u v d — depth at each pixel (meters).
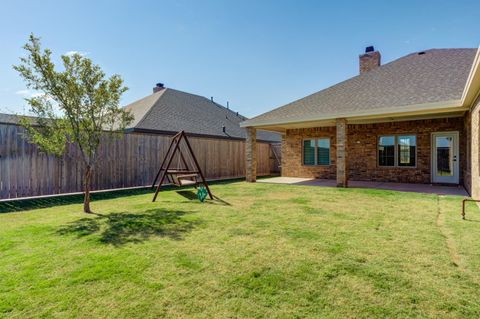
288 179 13.79
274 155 18.27
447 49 12.85
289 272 3.00
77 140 6.00
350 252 3.56
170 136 11.88
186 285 2.73
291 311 2.30
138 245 3.84
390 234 4.31
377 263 3.22
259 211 6.04
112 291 2.62
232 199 7.67
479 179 6.32
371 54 14.53
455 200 7.25
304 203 6.98
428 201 7.15
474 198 7.08
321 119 10.43
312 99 12.77
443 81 9.72
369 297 2.51
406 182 11.67
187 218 5.39
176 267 3.13
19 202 7.27
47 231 4.53
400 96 9.71
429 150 11.13
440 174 10.95
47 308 2.35
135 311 2.31
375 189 9.54
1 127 7.25
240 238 4.13
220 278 2.87
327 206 6.58
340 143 10.20
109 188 9.63
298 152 14.61
